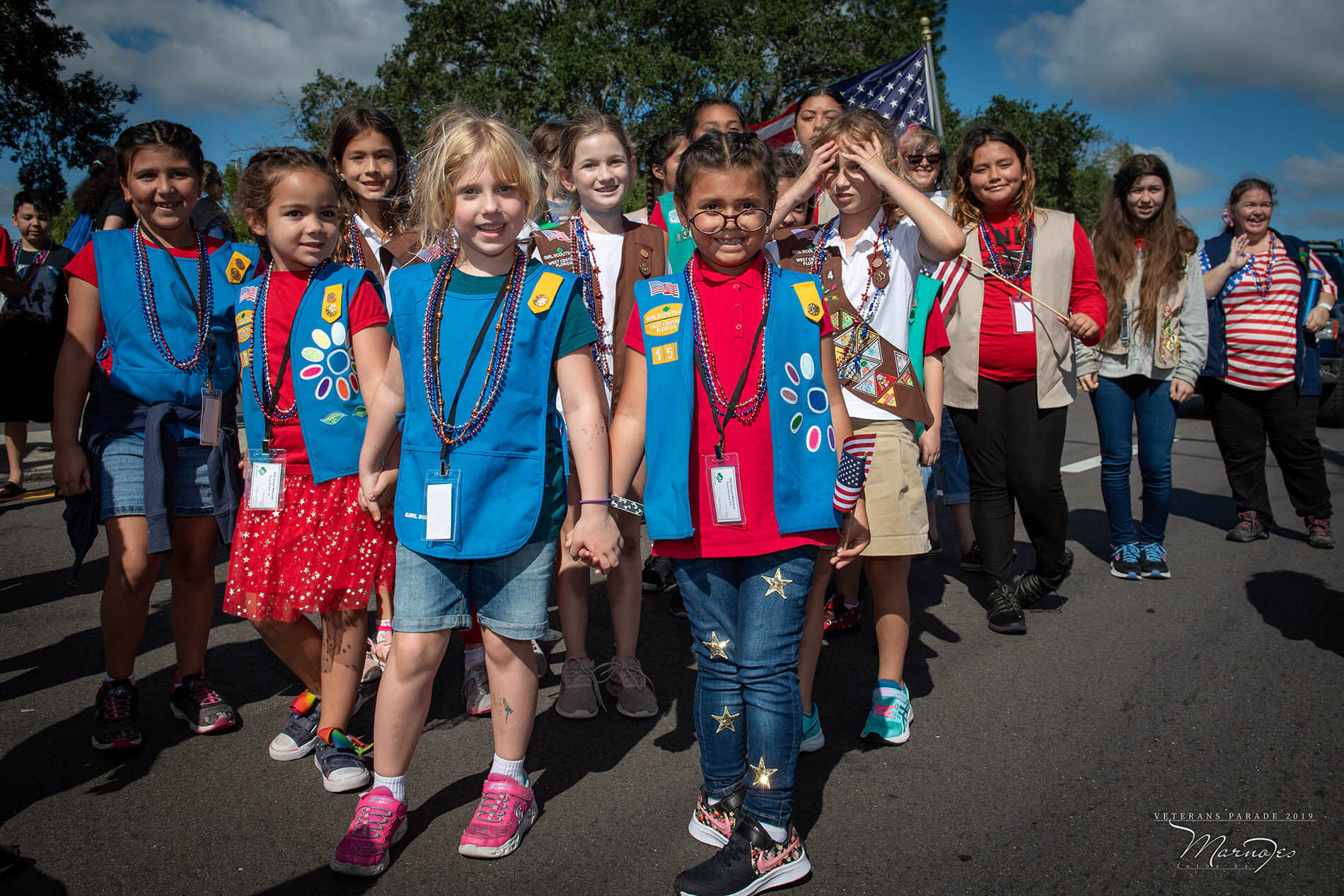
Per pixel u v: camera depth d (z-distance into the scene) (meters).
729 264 2.22
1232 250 5.10
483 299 2.23
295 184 2.56
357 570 2.57
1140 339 4.45
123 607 2.73
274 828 2.39
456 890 2.13
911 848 2.29
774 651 2.15
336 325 2.59
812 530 2.15
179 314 2.79
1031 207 3.79
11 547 5.26
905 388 2.76
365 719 3.04
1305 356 5.03
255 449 2.61
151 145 2.69
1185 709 3.06
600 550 2.13
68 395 2.70
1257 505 5.28
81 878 2.17
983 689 3.27
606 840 2.34
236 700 3.20
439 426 2.18
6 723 2.99
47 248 6.80
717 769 2.29
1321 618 3.94
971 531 4.72
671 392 2.16
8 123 23.02
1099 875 2.16
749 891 2.08
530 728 2.36
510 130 2.21
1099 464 7.90
